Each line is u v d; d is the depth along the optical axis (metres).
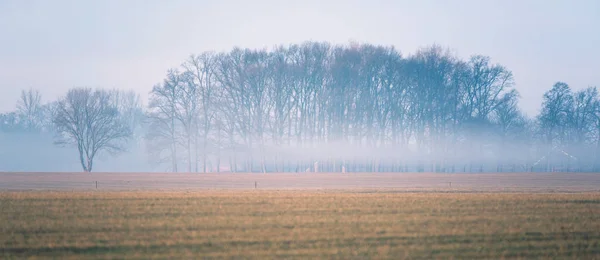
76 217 116.38
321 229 105.31
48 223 109.56
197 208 128.50
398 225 109.50
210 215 119.50
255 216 118.50
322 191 173.50
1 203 134.88
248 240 96.06
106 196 149.00
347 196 153.25
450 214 122.44
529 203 139.75
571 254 89.75
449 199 147.00
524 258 87.06
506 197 152.38
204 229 104.75
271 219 115.00
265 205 133.88
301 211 125.31
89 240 95.62
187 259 84.50
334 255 87.50
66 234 99.88
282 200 142.75
